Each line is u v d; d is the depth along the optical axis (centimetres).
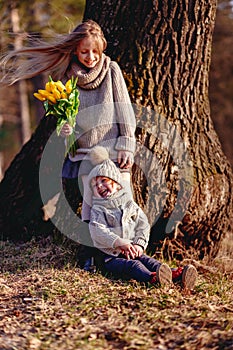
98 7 840
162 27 813
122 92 720
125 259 692
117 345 528
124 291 654
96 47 702
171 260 805
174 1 810
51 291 647
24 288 666
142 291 654
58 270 723
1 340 536
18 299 635
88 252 744
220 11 2164
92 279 690
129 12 822
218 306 627
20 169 896
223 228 848
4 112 3070
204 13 821
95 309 604
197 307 612
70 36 703
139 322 573
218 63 2283
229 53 2270
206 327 556
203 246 840
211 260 834
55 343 531
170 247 811
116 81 720
